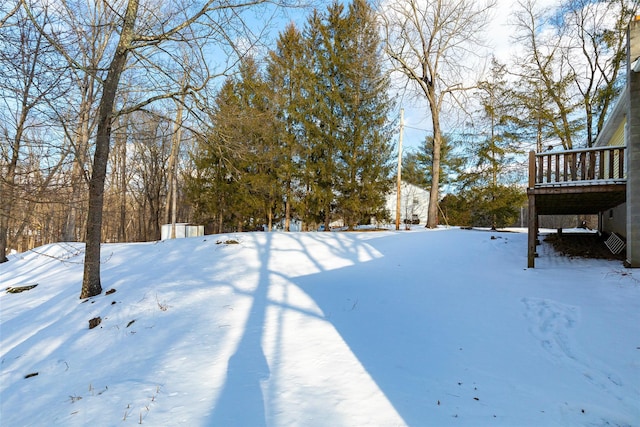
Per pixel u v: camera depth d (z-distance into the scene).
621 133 11.42
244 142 8.83
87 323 6.16
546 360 4.14
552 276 7.45
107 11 10.21
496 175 20.25
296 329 5.23
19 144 6.73
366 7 17.56
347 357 4.27
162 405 3.35
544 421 2.98
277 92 15.91
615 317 5.04
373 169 17.30
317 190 16.64
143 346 4.98
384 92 17.80
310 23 18.09
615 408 3.17
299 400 3.34
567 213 12.45
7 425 3.48
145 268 9.67
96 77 7.20
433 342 4.70
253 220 20.64
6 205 6.35
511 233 13.56
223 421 3.03
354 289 7.27
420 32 17.52
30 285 9.40
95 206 7.66
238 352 4.52
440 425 2.91
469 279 7.72
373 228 19.30
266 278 8.22
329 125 16.70
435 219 17.39
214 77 7.87
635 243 7.36
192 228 18.97
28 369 4.81
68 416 3.31
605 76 18.23
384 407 3.19
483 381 3.68
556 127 18.61
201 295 7.01
